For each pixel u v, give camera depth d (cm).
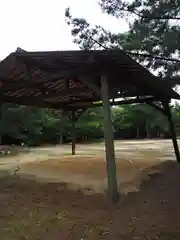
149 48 441
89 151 1478
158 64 446
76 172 759
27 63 567
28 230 339
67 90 710
